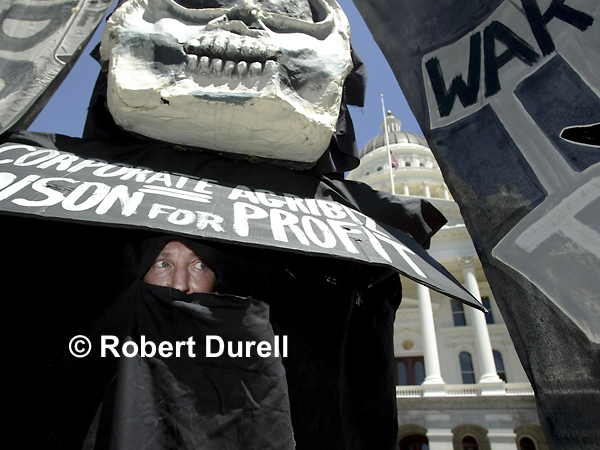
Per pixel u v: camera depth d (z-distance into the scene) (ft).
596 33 8.87
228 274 8.61
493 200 9.35
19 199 6.30
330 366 9.24
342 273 10.06
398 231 10.35
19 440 6.15
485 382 76.28
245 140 9.70
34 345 6.94
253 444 5.91
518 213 8.83
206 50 9.16
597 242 7.55
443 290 7.81
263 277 9.25
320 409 8.85
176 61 9.10
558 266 7.91
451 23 11.76
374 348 10.85
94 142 9.63
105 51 9.71
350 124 12.27
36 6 10.86
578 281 7.56
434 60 11.76
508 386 75.51
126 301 6.86
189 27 9.82
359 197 11.16
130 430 5.64
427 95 11.61
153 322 6.66
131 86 8.62
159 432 5.90
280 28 10.63
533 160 9.00
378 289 11.81
